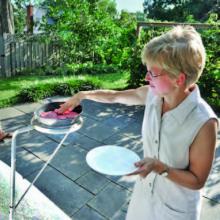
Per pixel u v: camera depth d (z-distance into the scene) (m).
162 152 1.23
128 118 4.86
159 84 1.08
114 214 2.61
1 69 8.26
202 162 1.11
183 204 1.29
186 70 1.04
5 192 1.54
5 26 10.07
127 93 1.55
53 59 9.36
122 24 10.41
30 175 3.13
